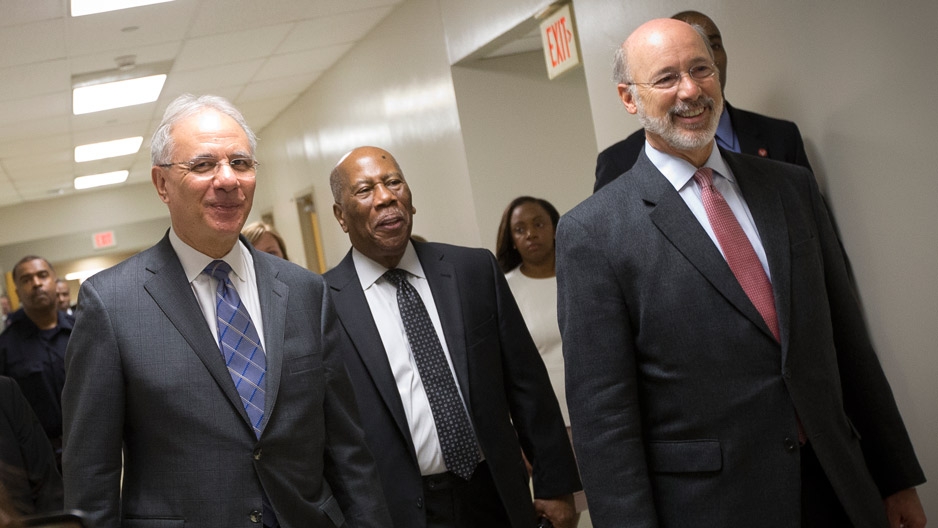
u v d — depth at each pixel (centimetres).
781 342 197
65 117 838
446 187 680
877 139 298
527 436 272
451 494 254
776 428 197
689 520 200
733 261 202
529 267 412
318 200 1043
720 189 210
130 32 613
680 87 203
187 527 193
